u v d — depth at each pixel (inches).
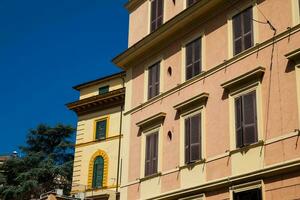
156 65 995.3
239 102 756.0
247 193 698.8
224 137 767.7
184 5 957.2
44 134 1957.4
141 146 968.3
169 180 863.1
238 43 794.8
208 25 872.9
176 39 949.8
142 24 1082.7
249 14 786.8
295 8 706.2
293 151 646.5
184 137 857.5
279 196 650.2
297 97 661.9
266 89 714.2
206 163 790.5
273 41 725.3
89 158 1485.0
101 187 1407.5
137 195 937.5
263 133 698.8
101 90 1549.0
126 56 1069.1
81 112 1573.6
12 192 1742.1
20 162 1836.9
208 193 772.6
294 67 678.5
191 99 846.5
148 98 993.5
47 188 1758.1
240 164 722.2
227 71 799.7
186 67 904.3
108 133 1464.1
